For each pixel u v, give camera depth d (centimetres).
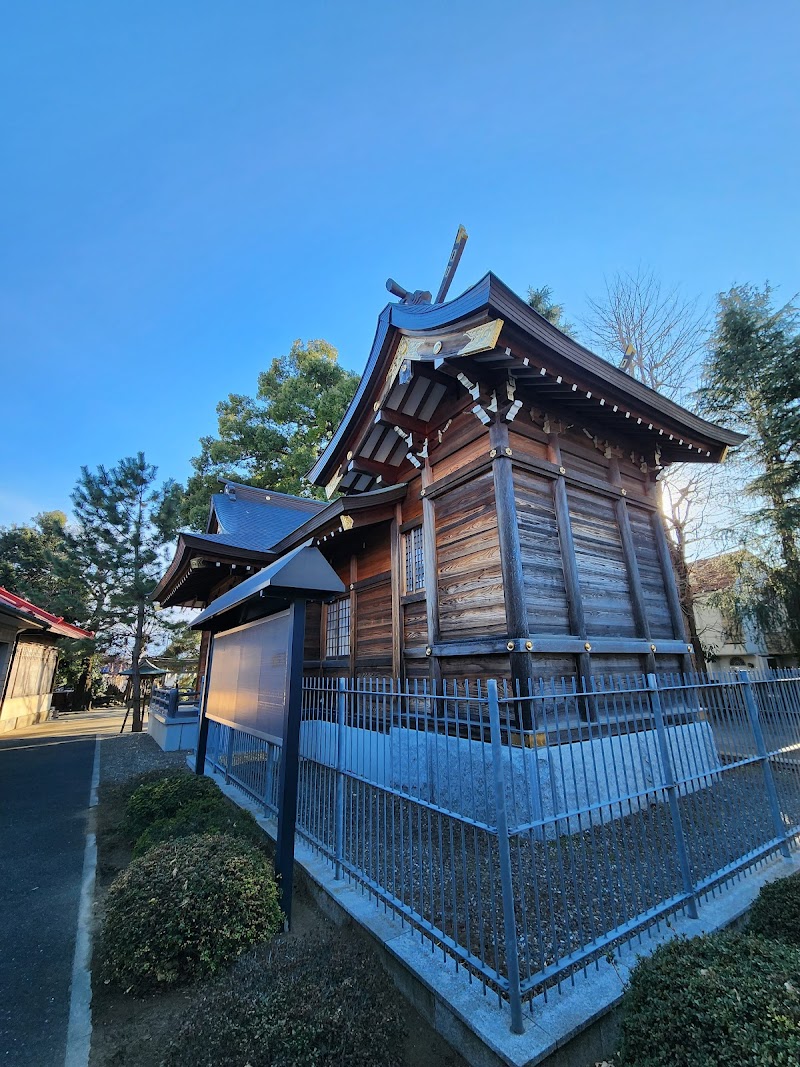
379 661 713
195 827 430
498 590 503
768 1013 160
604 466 648
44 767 895
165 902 276
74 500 1575
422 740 554
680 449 709
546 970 216
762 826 398
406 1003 245
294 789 351
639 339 1559
